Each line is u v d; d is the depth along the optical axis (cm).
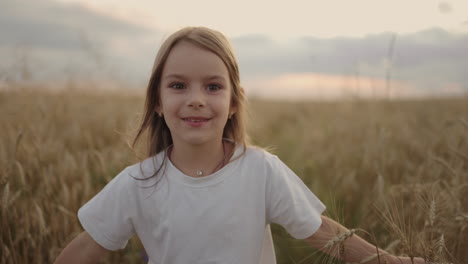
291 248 243
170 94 155
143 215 164
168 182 160
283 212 163
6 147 299
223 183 158
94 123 494
